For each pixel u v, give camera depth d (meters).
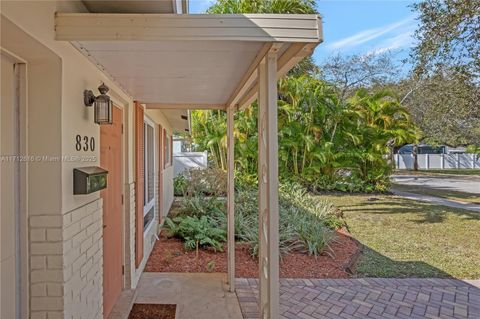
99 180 2.28
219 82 3.08
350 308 3.48
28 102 1.84
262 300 2.48
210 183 9.28
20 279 1.83
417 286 4.07
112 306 3.29
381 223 7.61
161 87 3.31
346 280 4.27
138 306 3.48
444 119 9.30
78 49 2.05
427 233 6.74
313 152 12.04
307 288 4.00
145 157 5.46
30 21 1.53
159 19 1.80
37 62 1.84
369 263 4.94
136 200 4.21
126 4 2.10
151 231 5.77
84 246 2.23
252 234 5.66
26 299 1.85
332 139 12.55
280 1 11.24
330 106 12.37
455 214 8.64
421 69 7.22
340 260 5.07
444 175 21.72
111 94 3.17
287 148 12.36
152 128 6.44
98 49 2.05
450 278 4.36
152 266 4.79
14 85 1.80
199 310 3.40
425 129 17.70
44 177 1.86
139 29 1.80
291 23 1.81
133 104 4.08
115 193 3.41
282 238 5.54
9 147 1.75
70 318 1.97
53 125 1.86
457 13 6.43
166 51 2.11
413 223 7.64
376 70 19.52
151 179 6.30
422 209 9.32
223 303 3.57
